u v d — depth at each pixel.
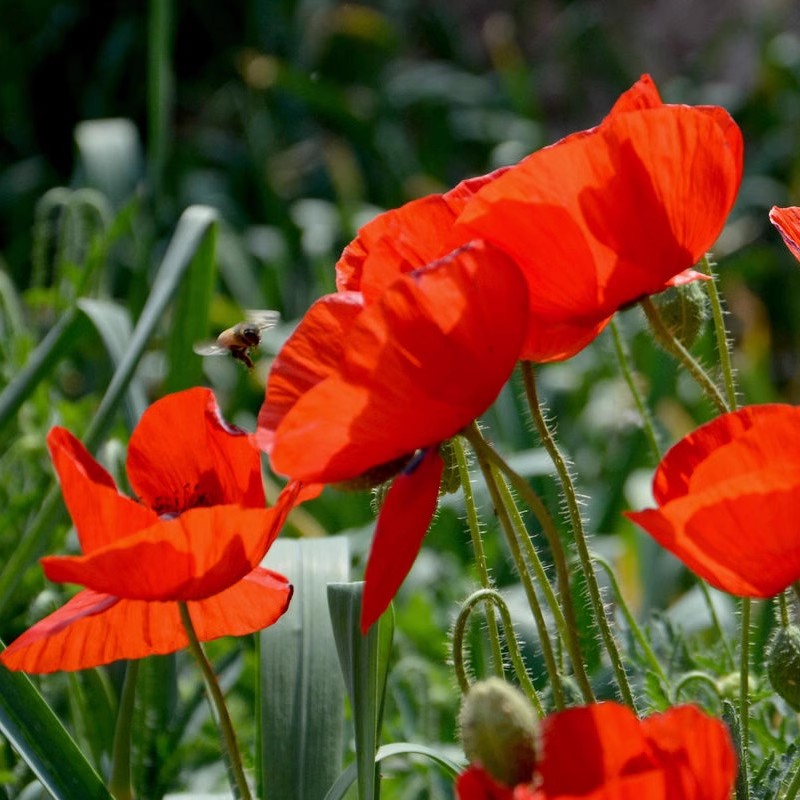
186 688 1.75
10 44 4.54
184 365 1.91
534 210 1.18
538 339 1.21
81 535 1.21
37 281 2.35
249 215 4.19
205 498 1.25
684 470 1.18
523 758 1.13
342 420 1.16
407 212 1.20
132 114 4.64
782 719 1.38
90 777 1.29
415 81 4.54
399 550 1.17
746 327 3.61
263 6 4.65
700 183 1.18
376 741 1.30
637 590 2.15
